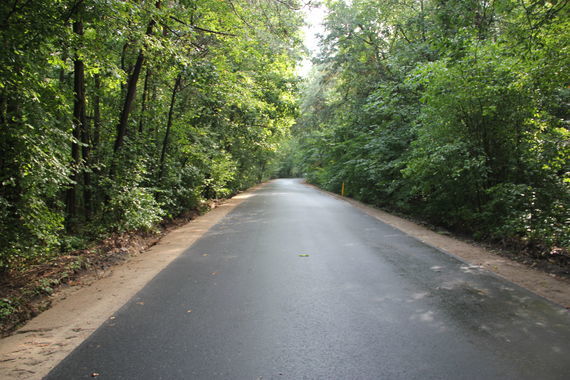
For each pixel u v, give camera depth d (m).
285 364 2.91
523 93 8.31
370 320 3.79
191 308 4.15
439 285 5.00
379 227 10.48
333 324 3.69
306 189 33.31
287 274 5.52
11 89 4.82
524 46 6.79
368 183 19.38
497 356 3.04
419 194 13.02
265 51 14.20
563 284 5.07
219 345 3.24
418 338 3.38
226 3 10.94
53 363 2.94
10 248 5.04
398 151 16.17
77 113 7.38
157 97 12.40
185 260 6.49
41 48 5.14
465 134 9.65
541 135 8.48
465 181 9.81
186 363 2.93
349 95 23.62
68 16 5.39
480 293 4.67
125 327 3.64
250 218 12.45
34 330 3.61
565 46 6.87
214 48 11.66
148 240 8.58
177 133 12.83
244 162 28.36
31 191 5.21
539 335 3.43
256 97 16.58
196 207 14.57
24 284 4.81
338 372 2.79
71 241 6.80
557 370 2.81
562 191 8.12
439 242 8.23
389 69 19.12
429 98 9.84
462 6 8.83
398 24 18.36
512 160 8.86
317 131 28.52
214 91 12.83
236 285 5.00
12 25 4.46
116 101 10.77
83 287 5.02
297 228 10.12
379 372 2.79
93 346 3.24
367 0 19.95
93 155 8.96
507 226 7.94
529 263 6.38
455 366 2.88
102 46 6.22
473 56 8.66
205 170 15.28
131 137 10.34
